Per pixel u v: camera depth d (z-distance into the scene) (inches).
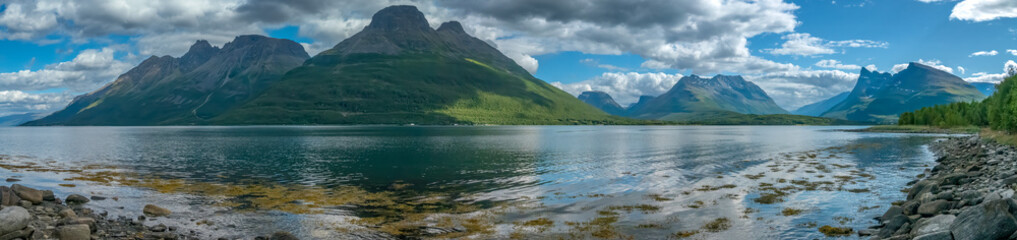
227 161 2903.5
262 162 2822.3
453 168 2423.7
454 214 1202.0
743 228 991.0
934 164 2301.9
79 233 832.3
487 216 1167.0
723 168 2253.9
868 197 1337.4
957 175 1278.3
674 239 920.3
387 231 1019.9
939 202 917.8
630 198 1396.4
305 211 1259.2
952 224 687.7
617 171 2188.7
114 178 2025.1
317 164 2679.6
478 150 3887.8
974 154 2233.0
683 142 5113.2
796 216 1096.2
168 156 3329.2
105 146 4719.5
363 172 2260.1
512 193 1565.0
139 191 1626.5
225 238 955.3
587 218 1122.0
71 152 3809.1
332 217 1176.8
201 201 1419.8
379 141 5684.1
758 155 3073.3
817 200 1298.0
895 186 1556.3
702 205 1257.4
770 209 1184.8
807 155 3009.4
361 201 1424.7
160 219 1139.3
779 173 1999.3
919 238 699.4
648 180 1836.9
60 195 1493.6
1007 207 629.6
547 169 2332.7
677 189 1565.0
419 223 1096.8
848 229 949.2
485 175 2106.3
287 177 2076.8
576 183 1793.8
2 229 757.3
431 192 1610.5
